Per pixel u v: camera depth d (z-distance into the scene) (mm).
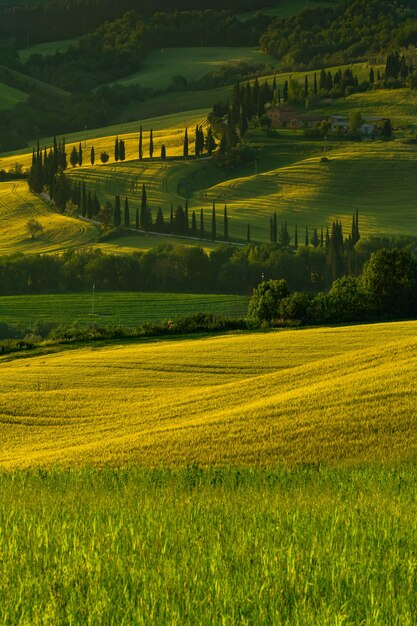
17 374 140500
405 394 95000
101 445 86438
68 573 30078
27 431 104188
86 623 25656
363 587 29312
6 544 34656
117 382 132875
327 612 26156
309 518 42375
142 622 25547
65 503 48562
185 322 185000
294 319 188500
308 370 121312
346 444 79062
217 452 79000
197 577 29828
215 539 36875
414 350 124938
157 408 111312
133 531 37719
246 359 144750
